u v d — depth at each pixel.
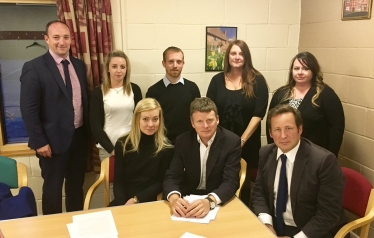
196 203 1.76
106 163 2.40
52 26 2.37
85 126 2.70
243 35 3.19
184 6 3.00
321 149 1.84
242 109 2.62
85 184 3.05
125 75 2.62
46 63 2.40
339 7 2.76
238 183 2.06
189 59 3.10
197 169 2.12
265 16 3.20
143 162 2.22
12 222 1.66
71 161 2.69
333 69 2.89
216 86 2.73
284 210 1.88
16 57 2.83
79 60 2.60
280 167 1.89
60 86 2.42
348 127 2.76
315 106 2.43
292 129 1.78
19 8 2.76
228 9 3.10
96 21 2.72
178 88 2.73
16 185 2.28
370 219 1.83
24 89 2.34
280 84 3.37
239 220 1.70
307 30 3.19
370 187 1.91
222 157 2.08
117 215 1.74
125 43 2.93
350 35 2.67
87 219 1.69
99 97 2.58
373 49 2.46
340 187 1.78
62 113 2.46
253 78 2.62
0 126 2.85
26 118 2.35
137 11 2.91
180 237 1.54
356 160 2.70
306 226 1.79
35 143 2.39
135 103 2.68
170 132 2.73
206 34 3.09
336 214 1.78
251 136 2.73
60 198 2.63
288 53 3.33
